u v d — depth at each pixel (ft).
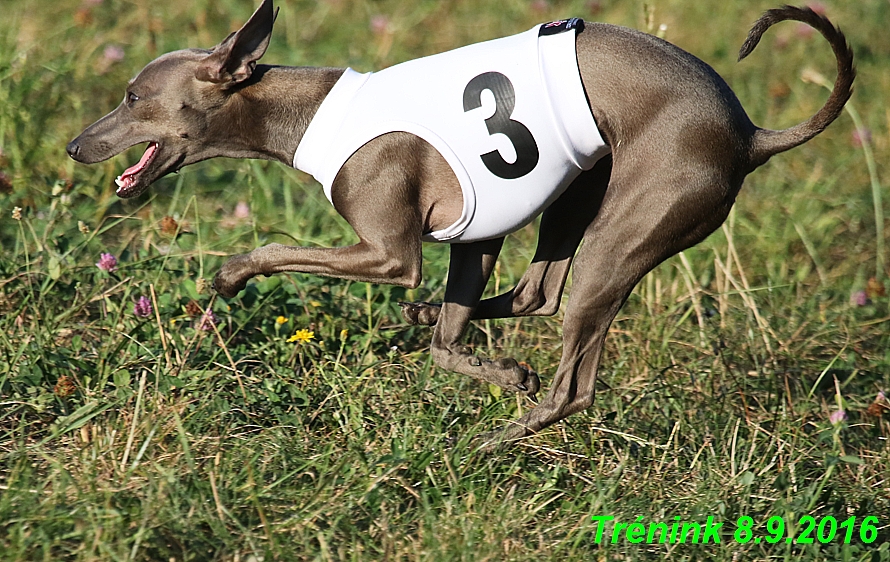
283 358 28.48
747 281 35.91
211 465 22.95
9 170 36.45
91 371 26.32
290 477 23.31
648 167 23.63
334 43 49.85
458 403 26.99
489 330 30.94
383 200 24.16
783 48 52.95
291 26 49.55
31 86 38.14
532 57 23.80
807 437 27.63
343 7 54.54
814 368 31.40
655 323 31.78
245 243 34.86
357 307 31.32
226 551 20.88
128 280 29.94
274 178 39.06
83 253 32.30
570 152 23.98
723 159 23.72
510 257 36.47
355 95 24.57
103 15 48.96
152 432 22.68
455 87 23.98
